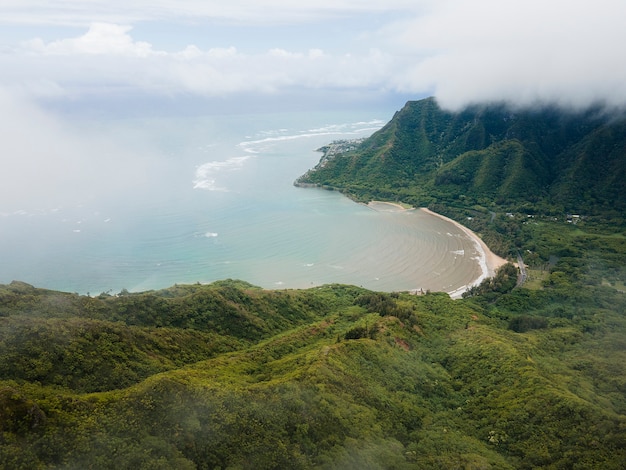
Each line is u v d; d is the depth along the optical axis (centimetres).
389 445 8081
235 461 6688
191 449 6606
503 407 9888
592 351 13725
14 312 10969
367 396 9456
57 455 5975
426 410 10069
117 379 9362
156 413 6969
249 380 9825
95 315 12269
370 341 12375
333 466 7025
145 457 6181
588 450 8050
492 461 8050
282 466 6844
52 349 9281
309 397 8444
